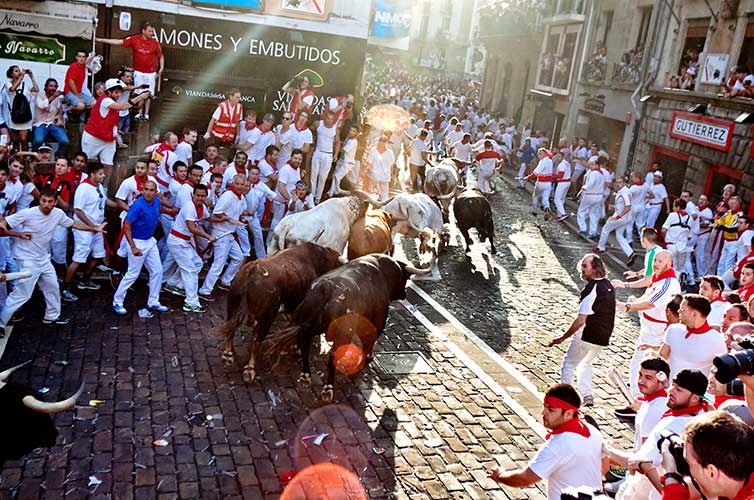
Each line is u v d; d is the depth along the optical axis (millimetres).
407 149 21922
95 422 7148
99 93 12945
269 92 17922
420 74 69625
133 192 10344
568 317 12023
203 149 16516
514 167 30047
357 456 7090
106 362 8422
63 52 16188
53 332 9055
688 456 3420
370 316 8312
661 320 8586
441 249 15055
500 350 10258
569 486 4676
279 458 6918
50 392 7590
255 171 11977
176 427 7242
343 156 16484
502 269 14562
